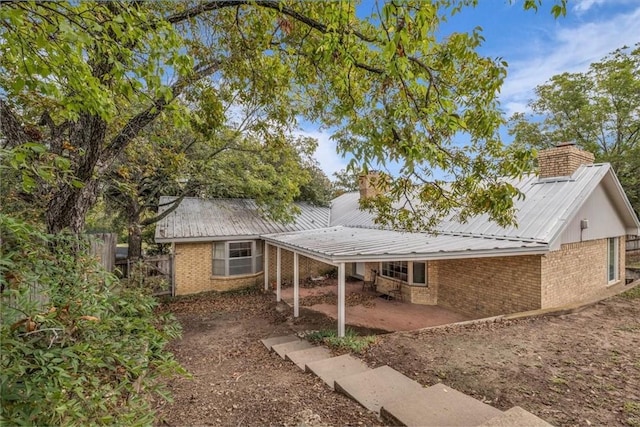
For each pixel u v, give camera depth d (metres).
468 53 3.52
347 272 15.32
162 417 3.60
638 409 3.57
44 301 3.12
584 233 9.52
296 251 9.27
